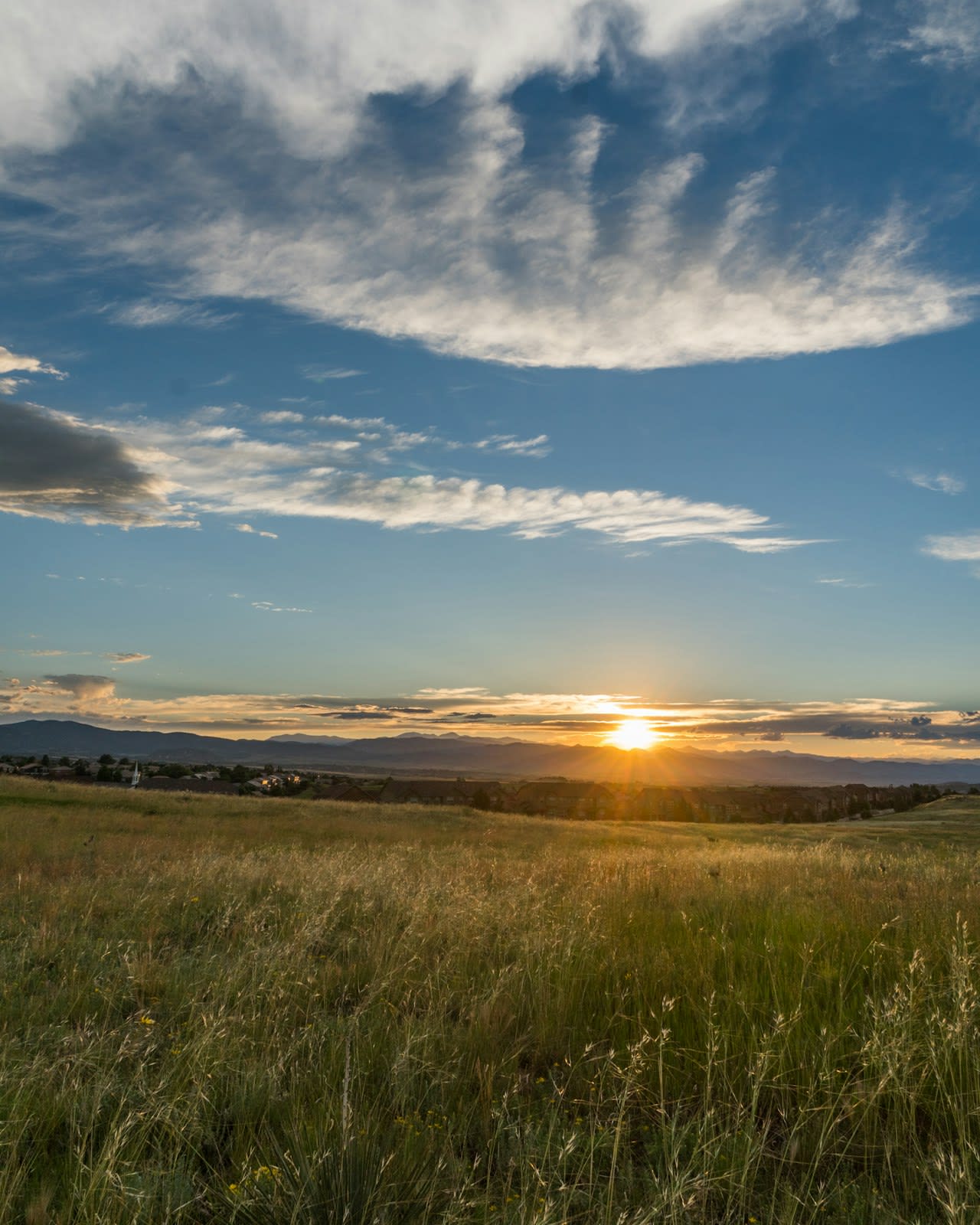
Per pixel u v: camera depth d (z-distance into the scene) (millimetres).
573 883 10664
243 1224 2883
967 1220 2766
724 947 5988
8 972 5969
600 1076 3990
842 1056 4145
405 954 6387
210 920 8219
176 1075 3986
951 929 6555
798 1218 2938
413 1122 3580
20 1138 3273
